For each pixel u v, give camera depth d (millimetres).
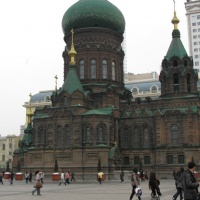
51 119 83000
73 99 82750
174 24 92062
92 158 77438
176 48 89250
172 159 81438
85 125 79438
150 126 85875
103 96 89625
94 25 96812
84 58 95625
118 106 91938
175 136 82062
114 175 76125
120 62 99875
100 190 46281
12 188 53469
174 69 87000
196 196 16812
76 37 97562
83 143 78812
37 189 39500
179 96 85562
